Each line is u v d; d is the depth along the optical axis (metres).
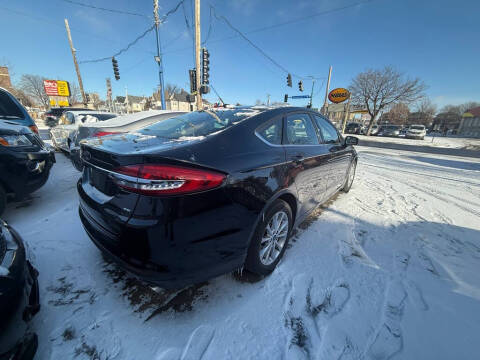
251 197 1.51
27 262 1.32
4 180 2.45
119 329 1.40
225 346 1.32
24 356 1.09
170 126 2.00
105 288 1.71
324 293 1.72
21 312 1.08
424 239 2.57
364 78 28.41
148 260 1.24
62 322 1.42
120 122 4.09
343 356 1.29
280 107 2.18
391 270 2.01
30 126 3.62
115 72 15.83
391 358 1.28
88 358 1.23
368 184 4.98
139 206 1.24
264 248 1.79
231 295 1.68
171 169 1.22
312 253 2.21
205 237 1.32
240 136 1.65
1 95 3.42
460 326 1.49
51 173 4.68
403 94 26.69
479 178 6.09
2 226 1.42
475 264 2.14
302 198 2.21
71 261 1.97
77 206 3.06
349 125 32.56
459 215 3.33
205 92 10.71
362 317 1.53
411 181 5.45
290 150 2.00
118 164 1.28
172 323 1.45
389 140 21.41
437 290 1.79
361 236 2.59
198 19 10.80
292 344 1.34
